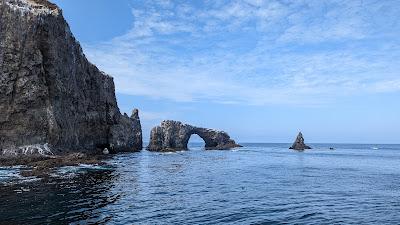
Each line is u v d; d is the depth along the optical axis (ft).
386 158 316.81
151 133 403.75
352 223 67.72
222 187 114.52
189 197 94.22
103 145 299.79
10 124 184.03
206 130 471.21
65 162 168.35
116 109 332.39
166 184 120.16
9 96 185.26
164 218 69.46
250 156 316.40
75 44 256.32
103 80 318.24
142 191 102.99
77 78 253.85
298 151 462.19
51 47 204.95
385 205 85.71
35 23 194.90
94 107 285.23
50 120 194.49
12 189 96.07
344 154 394.32
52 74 204.54
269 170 179.32
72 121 227.61
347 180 138.92
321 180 137.39
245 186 117.39
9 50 188.14
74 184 108.58
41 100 193.98
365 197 97.60
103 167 168.14
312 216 73.00
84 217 67.77
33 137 187.93
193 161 240.73
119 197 91.04
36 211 71.05
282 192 104.94
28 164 161.07
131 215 71.10
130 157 262.88
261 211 77.20
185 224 65.26
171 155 312.91
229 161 246.68
